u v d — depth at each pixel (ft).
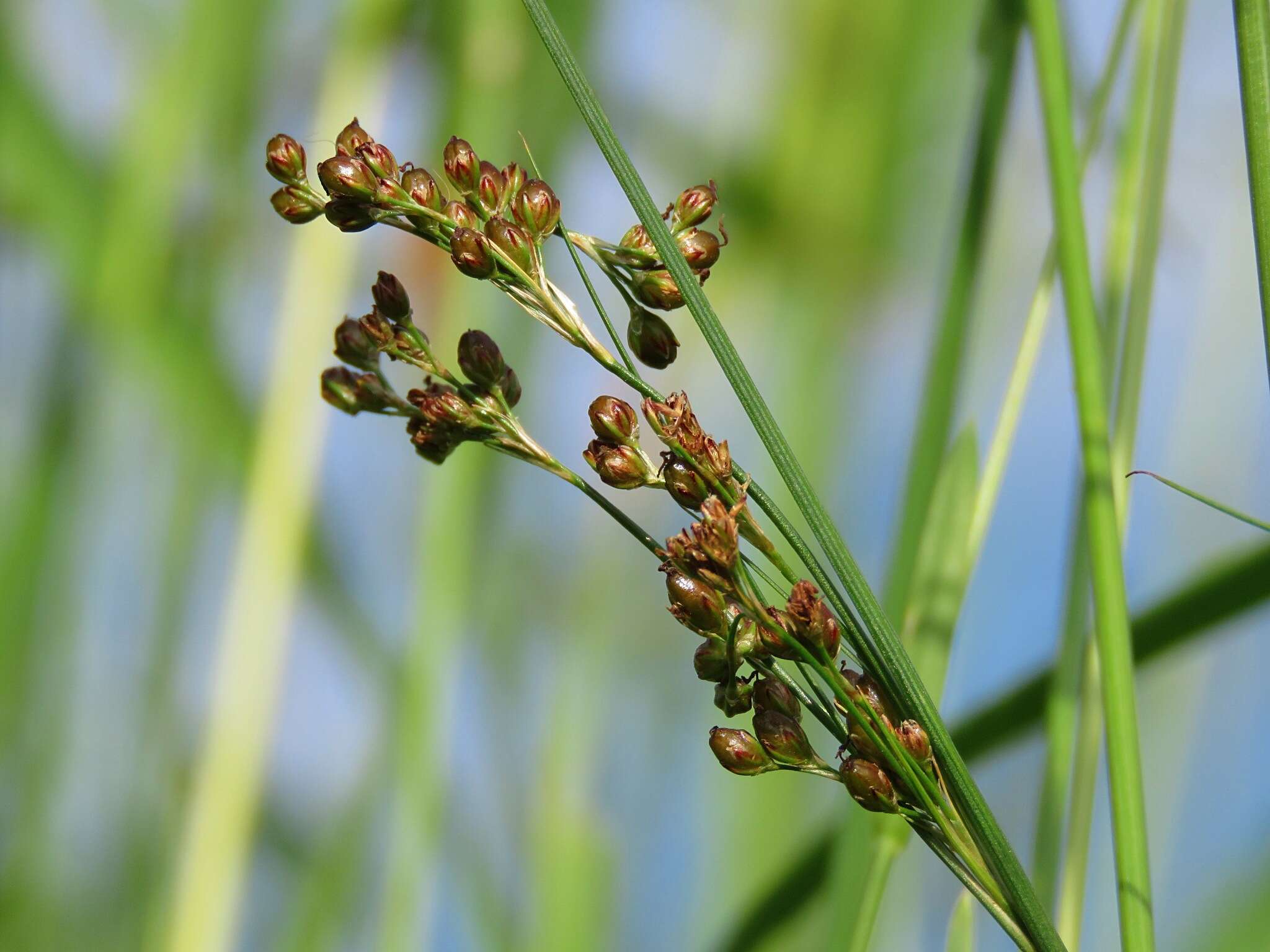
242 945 1.52
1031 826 1.43
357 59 1.37
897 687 1.03
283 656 1.33
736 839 1.40
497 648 1.49
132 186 1.47
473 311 1.41
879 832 1.12
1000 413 1.15
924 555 1.14
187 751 1.59
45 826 1.54
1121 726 1.06
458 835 1.40
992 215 1.16
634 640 1.57
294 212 1.06
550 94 1.54
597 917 1.31
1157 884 1.30
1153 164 1.16
